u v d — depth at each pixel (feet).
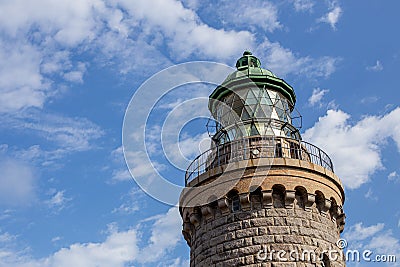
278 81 106.83
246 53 115.44
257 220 89.04
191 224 97.25
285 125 103.40
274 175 91.20
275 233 87.81
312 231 89.30
